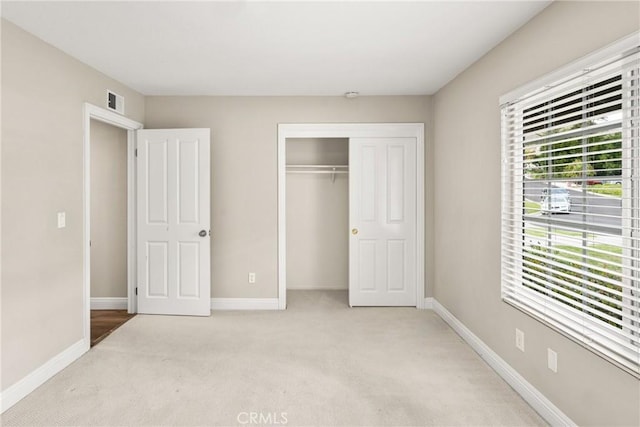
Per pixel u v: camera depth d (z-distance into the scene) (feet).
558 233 7.27
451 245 12.33
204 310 13.43
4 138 7.63
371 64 10.66
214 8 7.41
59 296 9.27
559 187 7.14
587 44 6.11
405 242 14.40
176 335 11.57
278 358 9.96
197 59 10.18
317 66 10.79
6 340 7.66
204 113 13.98
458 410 7.53
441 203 13.29
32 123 8.38
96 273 14.32
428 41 8.97
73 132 9.84
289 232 16.93
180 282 13.47
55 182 9.13
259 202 14.14
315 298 15.62
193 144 13.25
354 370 9.27
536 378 7.52
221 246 14.17
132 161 13.57
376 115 14.11
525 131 8.39
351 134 14.15
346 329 12.11
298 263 17.02
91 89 10.67
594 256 6.35
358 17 7.80
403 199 14.34
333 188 16.83
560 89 6.90
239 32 8.52
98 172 14.14
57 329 9.19
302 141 16.65
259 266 14.21
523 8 7.30
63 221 9.40
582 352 6.22
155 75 11.53
